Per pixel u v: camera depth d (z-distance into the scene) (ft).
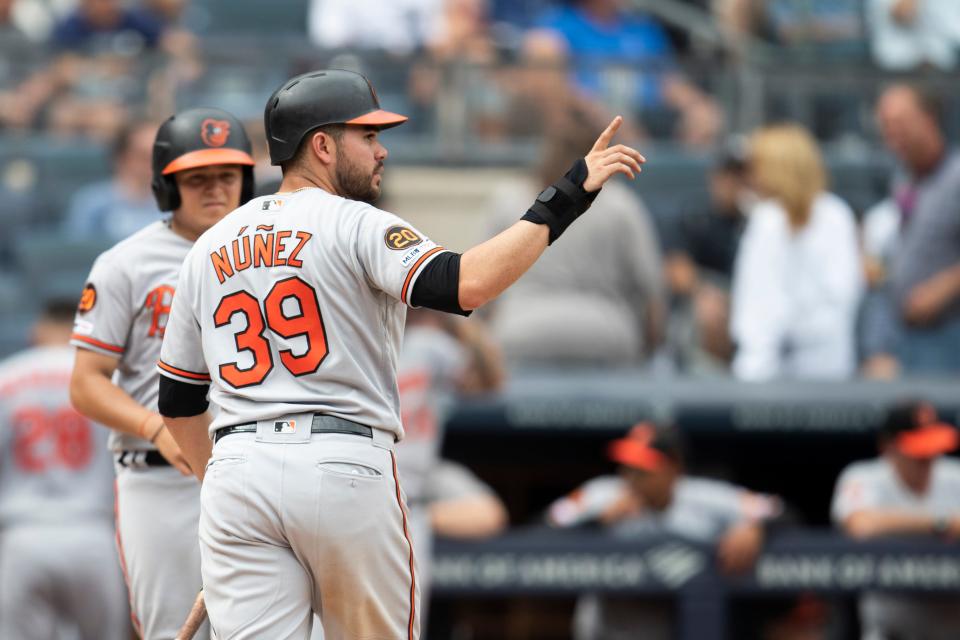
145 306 50.60
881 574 86.48
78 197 120.26
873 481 88.69
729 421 93.25
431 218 120.98
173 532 50.60
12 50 123.54
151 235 51.29
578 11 128.88
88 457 82.64
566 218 40.57
